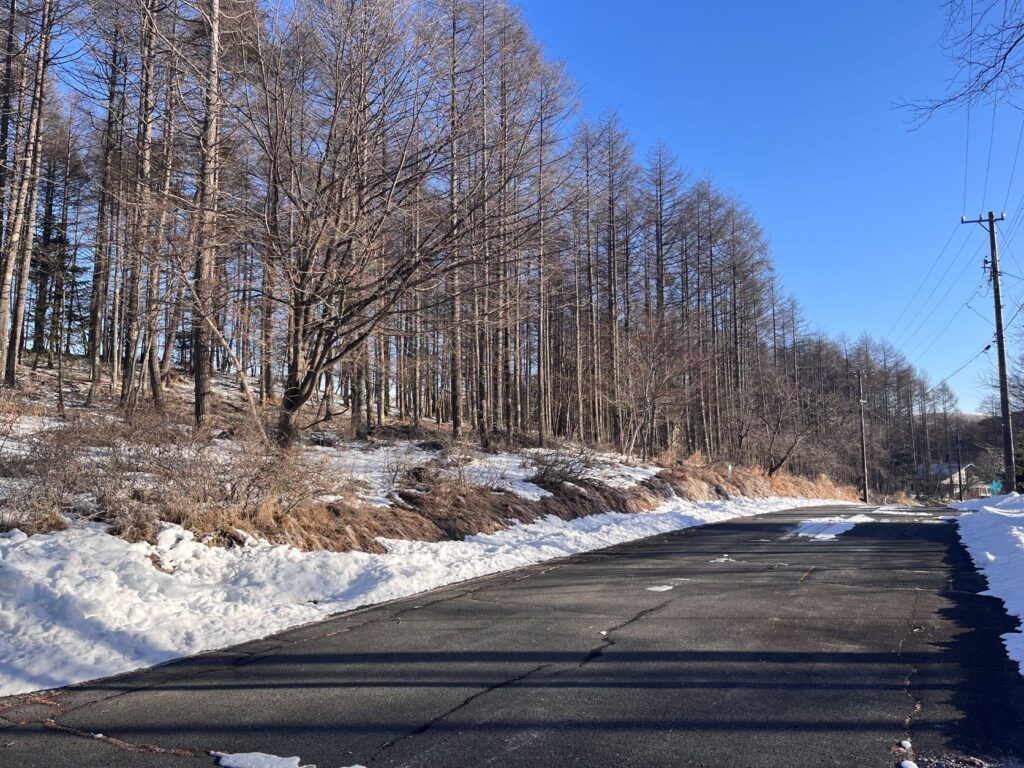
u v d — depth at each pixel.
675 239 37.53
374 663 5.73
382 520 11.80
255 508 10.04
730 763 3.70
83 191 23.61
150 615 6.96
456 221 12.12
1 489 8.48
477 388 28.98
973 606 7.56
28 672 5.49
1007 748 3.86
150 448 9.81
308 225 11.39
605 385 33.38
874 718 4.33
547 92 13.27
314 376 12.32
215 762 3.85
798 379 55.09
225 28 12.09
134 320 16.17
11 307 23.22
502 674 5.34
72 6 15.16
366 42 11.42
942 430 87.44
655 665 5.50
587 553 12.81
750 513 22.84
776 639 6.26
